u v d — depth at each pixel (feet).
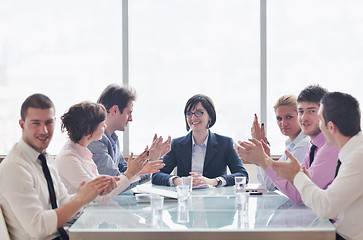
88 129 8.38
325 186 7.93
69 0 15.25
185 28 15.25
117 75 15.35
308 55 15.11
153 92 15.35
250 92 15.29
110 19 15.26
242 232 6.05
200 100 10.84
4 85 15.28
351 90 15.05
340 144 6.81
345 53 15.02
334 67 15.05
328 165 7.86
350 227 6.59
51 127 7.07
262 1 14.97
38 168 7.16
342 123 6.68
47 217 6.54
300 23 15.08
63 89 15.34
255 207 7.61
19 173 6.58
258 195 8.82
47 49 15.29
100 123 8.49
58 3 15.28
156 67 15.33
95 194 6.94
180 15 15.24
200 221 6.60
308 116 8.47
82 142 8.54
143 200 8.18
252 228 6.14
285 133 9.77
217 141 11.09
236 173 10.39
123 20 15.10
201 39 15.25
